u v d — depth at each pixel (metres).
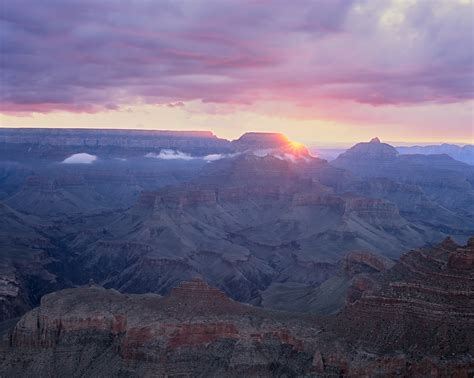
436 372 162.00
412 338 173.75
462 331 171.00
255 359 182.62
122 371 181.88
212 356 185.12
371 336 178.88
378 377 165.38
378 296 185.50
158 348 183.62
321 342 182.12
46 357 189.75
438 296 180.25
